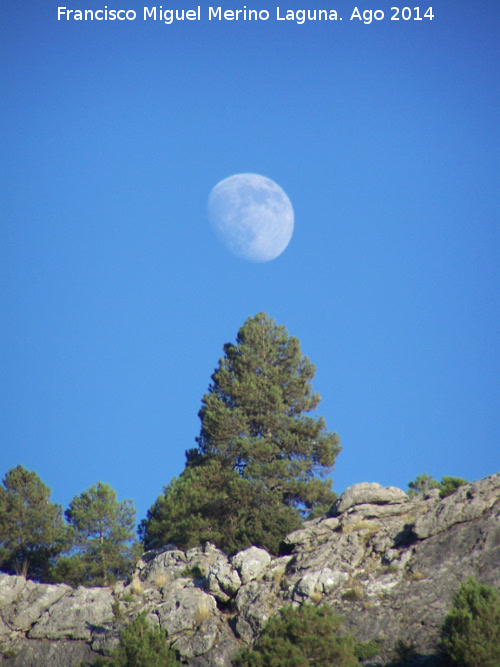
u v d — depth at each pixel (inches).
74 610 5319.9
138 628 4461.1
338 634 4377.5
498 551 4618.6
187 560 6023.6
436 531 5059.1
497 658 3595.0
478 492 5246.1
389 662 4052.7
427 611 4335.6
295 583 4950.8
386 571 4859.7
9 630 5241.1
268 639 4018.2
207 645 4603.8
